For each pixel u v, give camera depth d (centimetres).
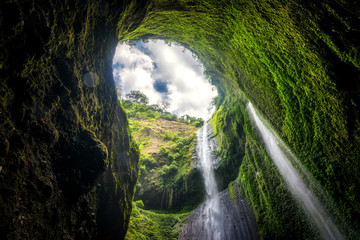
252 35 620
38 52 277
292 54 511
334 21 359
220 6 634
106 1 452
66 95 372
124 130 819
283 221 920
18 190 249
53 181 331
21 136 262
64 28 330
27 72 265
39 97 299
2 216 218
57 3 295
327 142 533
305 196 829
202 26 833
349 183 504
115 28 593
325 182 587
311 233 772
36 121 294
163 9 754
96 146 436
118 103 754
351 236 550
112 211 674
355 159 462
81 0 360
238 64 875
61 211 351
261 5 490
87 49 442
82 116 450
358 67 367
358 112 407
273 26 509
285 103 655
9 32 222
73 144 398
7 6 211
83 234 443
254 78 792
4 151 225
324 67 433
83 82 438
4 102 229
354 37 345
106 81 586
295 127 648
